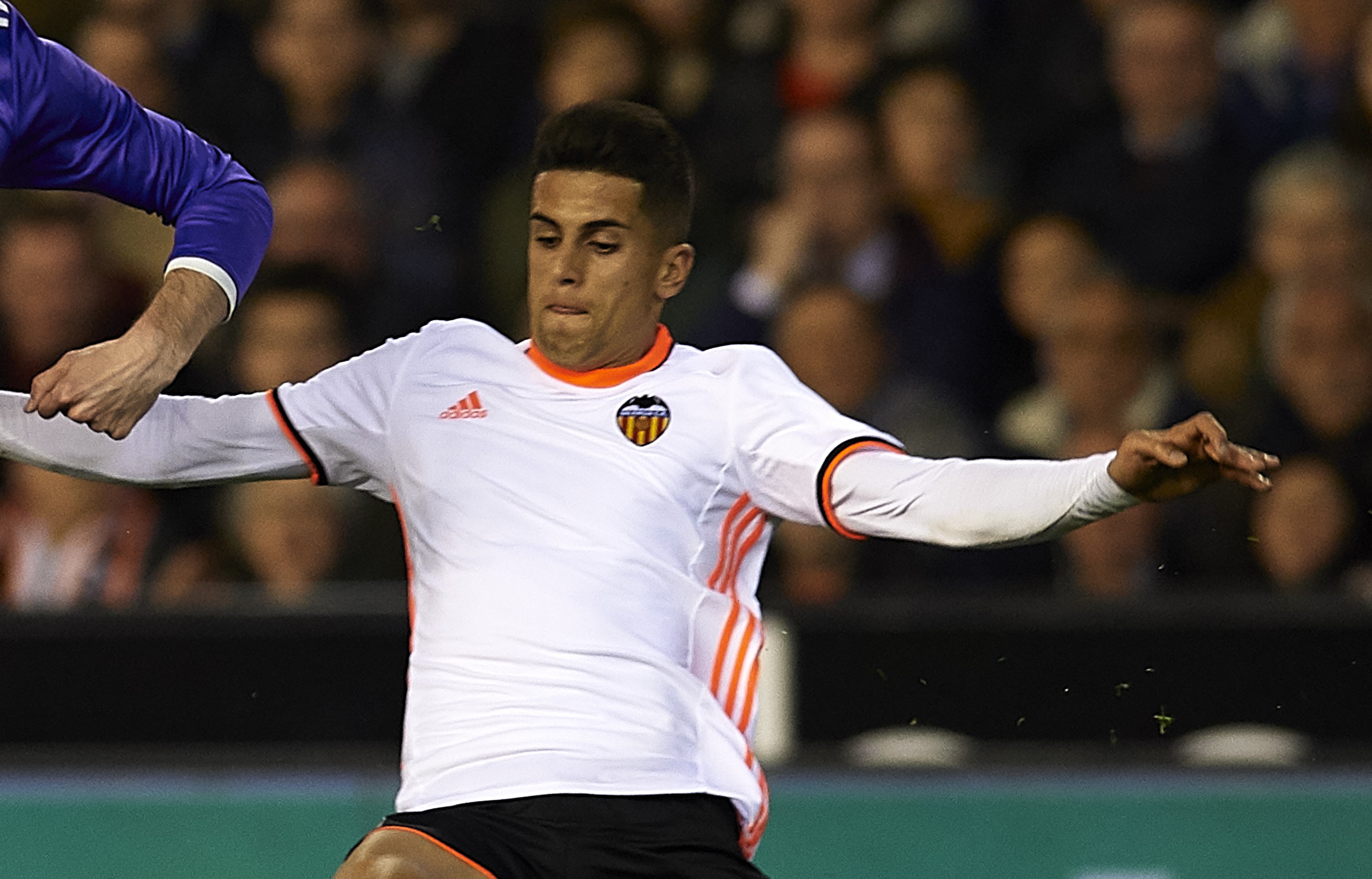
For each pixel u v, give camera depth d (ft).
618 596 36.83
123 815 57.41
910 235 77.25
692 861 36.27
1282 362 69.36
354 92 85.05
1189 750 55.83
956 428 72.13
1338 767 55.21
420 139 83.87
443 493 37.81
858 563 64.75
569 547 37.04
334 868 57.11
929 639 56.70
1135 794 55.72
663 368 38.75
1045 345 73.72
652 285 38.37
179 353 35.09
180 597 63.00
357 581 65.98
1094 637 56.34
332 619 57.93
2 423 37.96
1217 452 31.65
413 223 81.97
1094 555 64.59
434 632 37.37
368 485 39.65
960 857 56.08
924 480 36.01
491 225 81.66
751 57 83.41
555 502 37.35
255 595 62.64
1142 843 55.57
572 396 38.32
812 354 71.00
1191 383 72.38
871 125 79.41
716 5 84.38
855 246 77.10
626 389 38.32
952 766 56.18
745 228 79.30
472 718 36.47
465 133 84.23
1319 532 64.69
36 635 58.03
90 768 57.62
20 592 66.69
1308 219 73.46
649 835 36.09
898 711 56.65
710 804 36.99
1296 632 55.88
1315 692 55.67
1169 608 56.18
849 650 56.80
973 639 56.59
